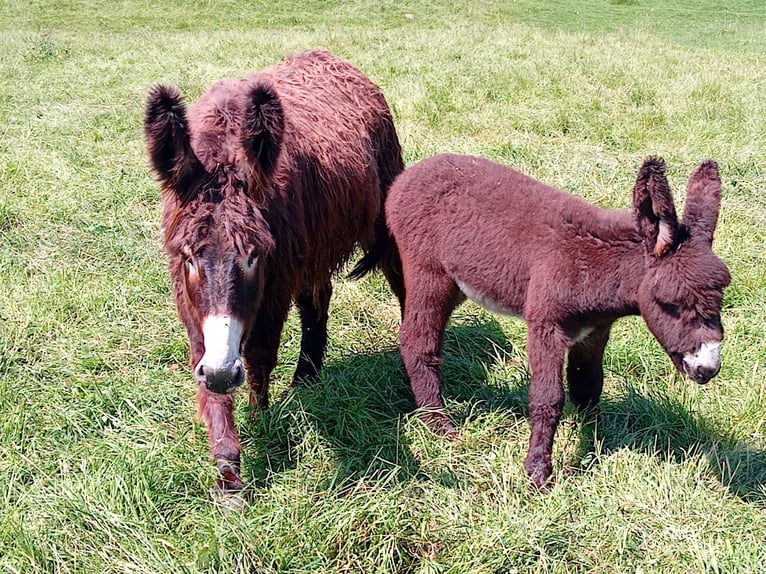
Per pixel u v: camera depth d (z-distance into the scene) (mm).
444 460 2078
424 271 2314
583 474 2061
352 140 2479
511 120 4703
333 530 1757
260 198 1773
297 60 2674
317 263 2312
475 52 6441
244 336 1771
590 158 4191
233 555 1687
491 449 2164
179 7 10680
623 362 2553
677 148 4340
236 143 1821
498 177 2287
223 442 1914
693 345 1837
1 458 2023
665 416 2260
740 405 2293
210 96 2059
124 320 2730
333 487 1950
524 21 10508
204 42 7176
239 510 1852
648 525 1873
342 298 2971
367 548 1758
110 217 3438
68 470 1987
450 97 5066
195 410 2225
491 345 2730
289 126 2146
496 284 2174
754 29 9742
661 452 2156
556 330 2029
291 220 2020
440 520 1852
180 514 1863
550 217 2090
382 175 2787
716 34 9453
